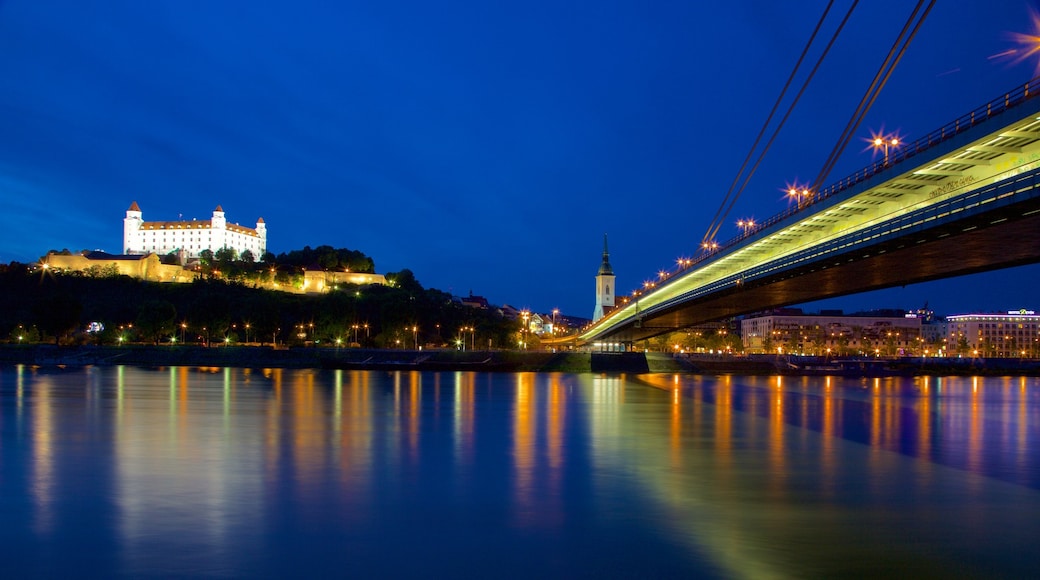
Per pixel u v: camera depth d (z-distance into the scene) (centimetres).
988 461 4503
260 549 2584
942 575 2398
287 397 8369
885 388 12500
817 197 7919
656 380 13925
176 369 14875
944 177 6231
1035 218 5128
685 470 4044
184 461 4106
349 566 2433
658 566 2456
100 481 3572
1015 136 5184
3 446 4569
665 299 14862
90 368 14875
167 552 2542
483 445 4856
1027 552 2631
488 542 2689
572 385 11806
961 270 7638
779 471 4059
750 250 10050
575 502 3272
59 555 2505
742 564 2481
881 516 3097
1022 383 14738
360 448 4653
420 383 11644
